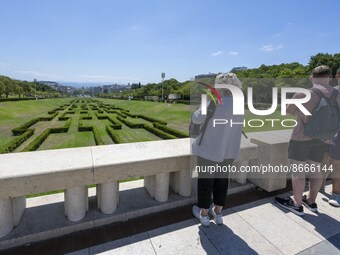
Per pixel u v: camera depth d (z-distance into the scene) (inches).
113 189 95.9
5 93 2338.8
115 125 624.1
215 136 84.0
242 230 92.8
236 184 128.8
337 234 91.4
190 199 111.4
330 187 134.0
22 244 82.8
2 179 74.6
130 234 89.1
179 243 84.4
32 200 106.7
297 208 104.6
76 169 83.8
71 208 90.1
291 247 83.7
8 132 585.3
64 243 83.8
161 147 114.2
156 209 104.6
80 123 657.0
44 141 461.7
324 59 1103.0
